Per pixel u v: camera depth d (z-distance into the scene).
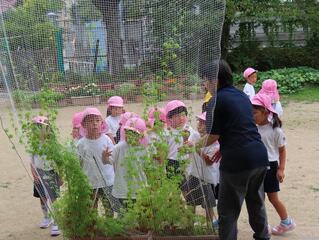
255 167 4.07
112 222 4.24
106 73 4.07
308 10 17.22
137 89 4.12
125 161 4.18
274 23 17.67
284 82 15.59
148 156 4.14
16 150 5.29
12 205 6.20
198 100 4.14
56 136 4.14
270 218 5.41
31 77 4.09
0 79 4.24
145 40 4.00
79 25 3.98
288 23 17.64
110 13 3.94
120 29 3.97
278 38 18.47
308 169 7.32
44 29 4.00
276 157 4.86
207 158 4.27
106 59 4.04
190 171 4.22
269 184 4.88
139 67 4.05
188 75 4.08
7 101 4.30
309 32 18.11
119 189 4.27
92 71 4.06
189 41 4.03
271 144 4.83
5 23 4.00
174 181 4.15
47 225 5.42
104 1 3.91
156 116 4.10
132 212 4.20
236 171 4.05
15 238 5.12
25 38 4.02
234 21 17.36
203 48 4.05
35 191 5.30
